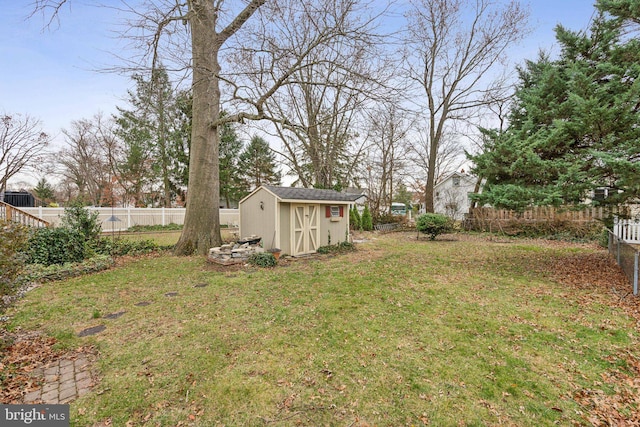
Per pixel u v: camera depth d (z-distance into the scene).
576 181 5.59
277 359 3.04
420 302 4.75
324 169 16.70
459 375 2.77
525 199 6.58
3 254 3.19
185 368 2.86
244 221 9.63
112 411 2.29
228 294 5.16
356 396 2.48
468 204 26.91
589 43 7.92
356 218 18.52
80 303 4.67
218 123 9.02
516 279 6.10
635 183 4.76
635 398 2.44
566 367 2.90
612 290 5.18
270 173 30.77
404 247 11.02
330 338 3.51
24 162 21.53
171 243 10.88
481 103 15.66
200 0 7.17
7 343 3.21
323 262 8.06
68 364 2.95
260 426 2.15
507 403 2.40
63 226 8.12
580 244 11.10
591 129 5.74
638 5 6.73
